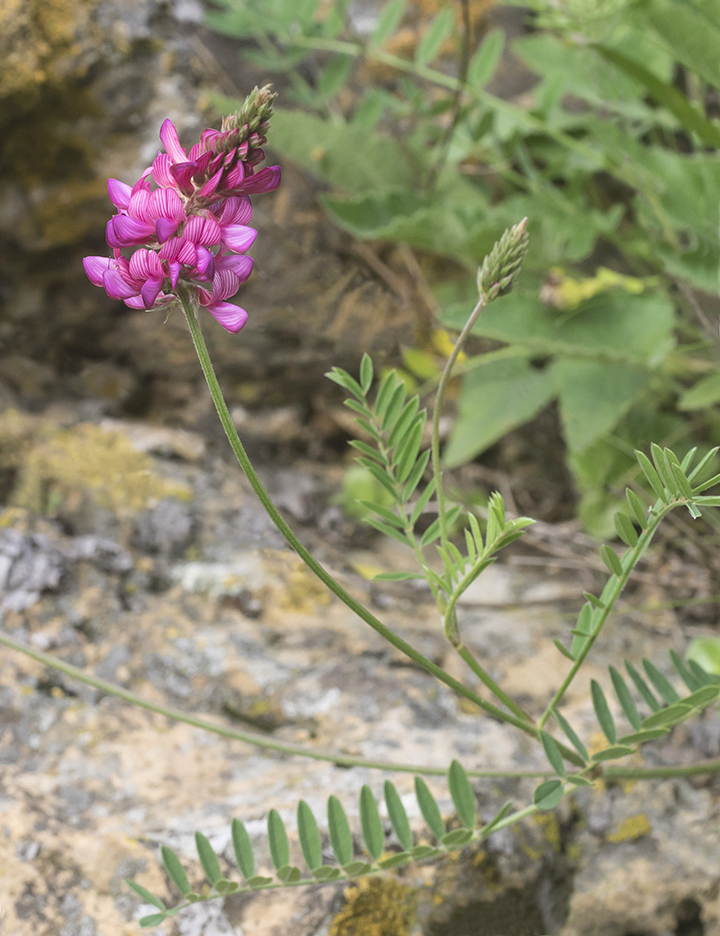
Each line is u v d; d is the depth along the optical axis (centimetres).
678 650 73
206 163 53
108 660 70
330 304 89
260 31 89
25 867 61
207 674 70
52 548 73
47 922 60
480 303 56
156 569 75
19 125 83
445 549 58
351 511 87
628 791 66
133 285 53
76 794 64
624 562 58
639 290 81
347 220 81
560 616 76
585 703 69
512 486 92
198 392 93
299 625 73
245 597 74
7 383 88
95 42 84
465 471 91
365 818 57
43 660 60
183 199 53
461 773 57
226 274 53
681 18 68
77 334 91
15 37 80
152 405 94
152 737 67
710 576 73
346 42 102
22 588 71
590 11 70
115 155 86
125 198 54
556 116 90
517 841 63
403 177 91
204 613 73
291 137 87
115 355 92
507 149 86
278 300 89
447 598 60
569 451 82
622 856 64
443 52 106
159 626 72
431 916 62
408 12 106
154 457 86
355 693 69
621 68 70
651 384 84
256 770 66
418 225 78
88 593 72
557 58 84
